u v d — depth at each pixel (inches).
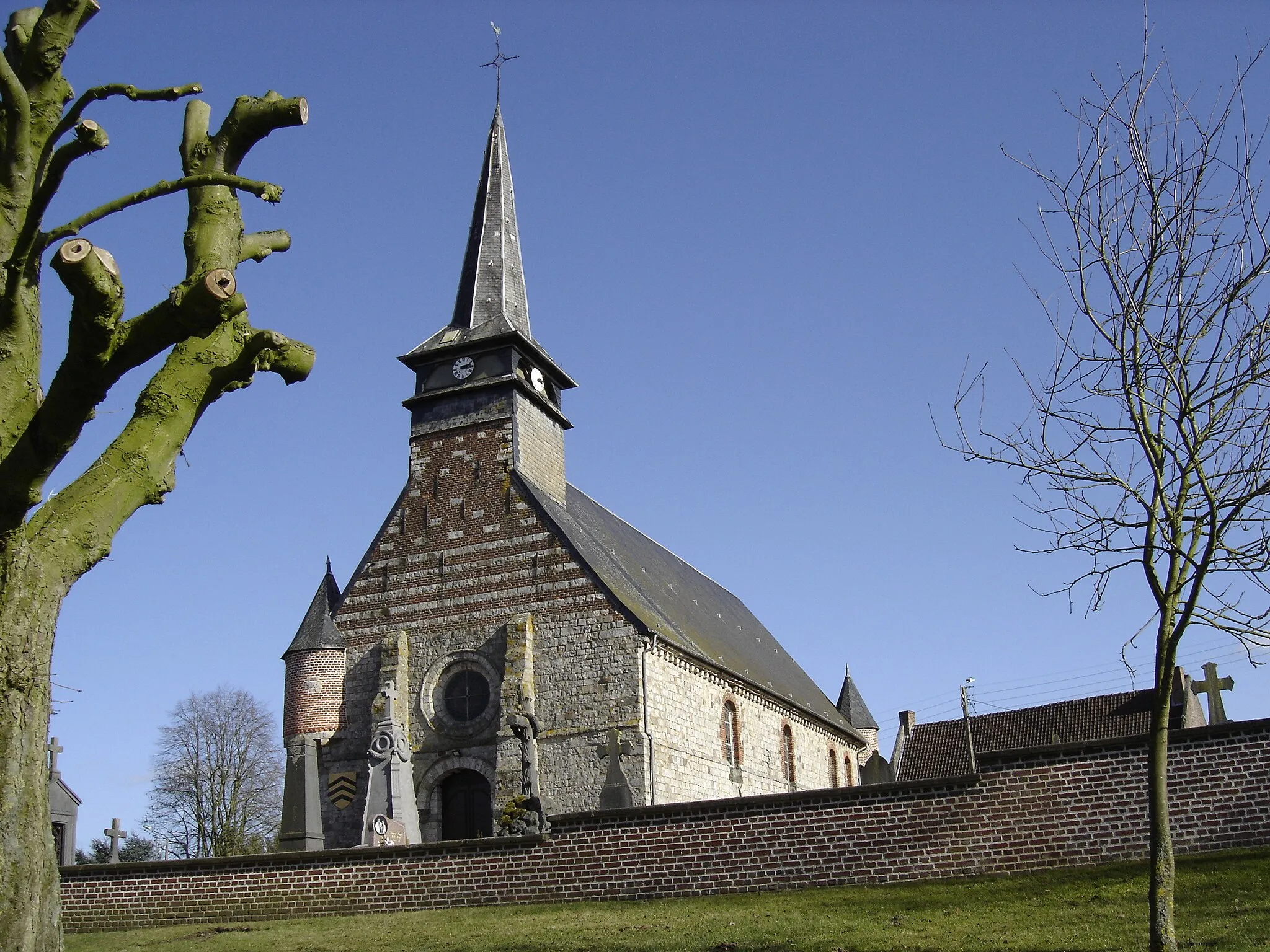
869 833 682.2
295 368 463.2
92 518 403.9
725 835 713.0
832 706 1991.9
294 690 1314.0
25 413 401.1
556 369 1473.9
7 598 378.6
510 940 622.8
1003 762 667.4
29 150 405.4
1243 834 615.5
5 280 398.6
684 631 1387.8
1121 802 639.8
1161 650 495.2
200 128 458.0
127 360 386.6
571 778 1182.3
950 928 562.9
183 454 445.1
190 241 448.1
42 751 381.1
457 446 1370.6
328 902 788.0
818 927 588.4
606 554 1409.9
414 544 1344.7
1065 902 586.6
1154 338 514.0
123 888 832.9
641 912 677.3
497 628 1272.1
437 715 1268.5
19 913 361.1
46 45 411.5
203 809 2230.6
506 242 1540.4
